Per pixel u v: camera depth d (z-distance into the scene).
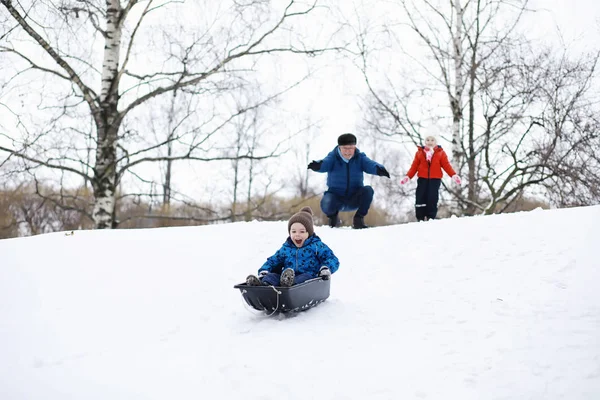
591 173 13.77
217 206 21.19
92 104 11.88
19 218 18.12
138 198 12.59
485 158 16.30
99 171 12.05
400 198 17.70
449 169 9.62
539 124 14.91
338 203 9.14
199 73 11.91
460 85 15.83
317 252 5.16
